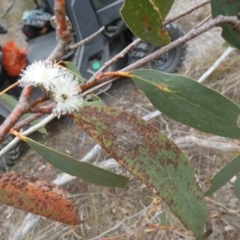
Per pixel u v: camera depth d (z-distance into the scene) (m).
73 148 0.74
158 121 0.70
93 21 0.74
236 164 0.23
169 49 0.15
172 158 0.16
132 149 0.15
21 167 0.73
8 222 0.62
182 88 0.16
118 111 0.15
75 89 0.15
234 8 0.16
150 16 0.15
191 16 0.99
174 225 0.54
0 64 0.69
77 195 0.62
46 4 0.78
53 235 0.57
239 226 0.52
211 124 0.17
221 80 0.76
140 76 0.16
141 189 0.61
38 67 0.14
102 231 0.57
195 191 0.16
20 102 0.14
